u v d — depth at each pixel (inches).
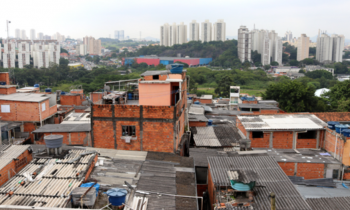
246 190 643.5
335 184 853.2
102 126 932.0
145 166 773.9
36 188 571.8
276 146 1112.2
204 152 1014.4
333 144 1007.0
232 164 776.3
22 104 1347.2
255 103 2132.1
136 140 921.5
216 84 5019.7
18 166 672.4
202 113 1523.1
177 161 833.5
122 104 1011.3
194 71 5792.3
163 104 1043.3
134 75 4835.1
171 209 595.2
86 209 514.3
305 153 1033.5
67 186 579.5
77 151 764.0
